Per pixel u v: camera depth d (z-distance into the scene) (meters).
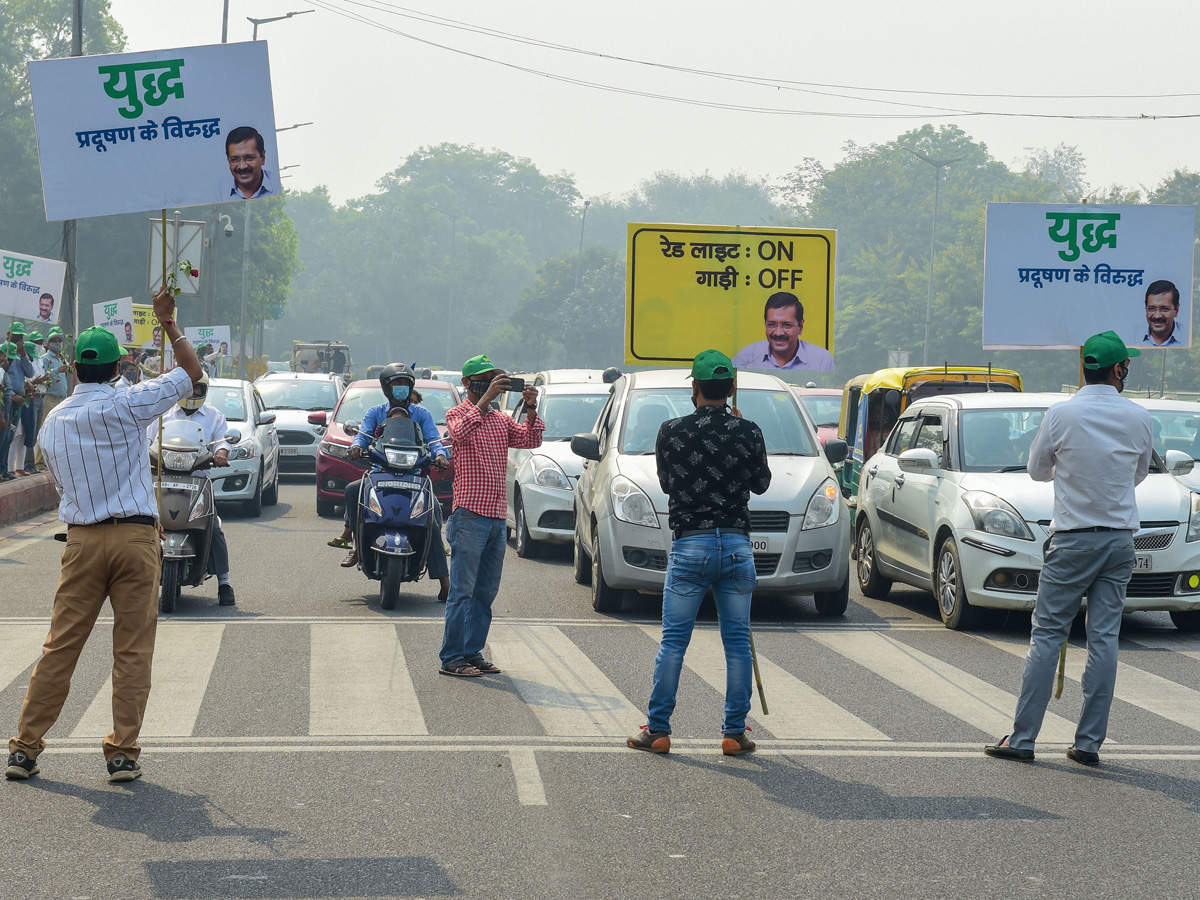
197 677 8.60
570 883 5.05
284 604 11.62
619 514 11.35
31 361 19.97
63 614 6.36
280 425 25.77
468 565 8.78
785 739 7.33
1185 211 15.63
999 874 5.21
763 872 5.20
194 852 5.34
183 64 9.05
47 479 19.77
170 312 6.54
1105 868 5.30
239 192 9.12
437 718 7.62
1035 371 84.75
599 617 11.39
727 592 7.08
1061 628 7.02
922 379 16.97
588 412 16.44
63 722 7.36
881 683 8.85
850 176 116.56
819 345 12.23
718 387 7.17
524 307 113.69
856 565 15.40
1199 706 8.34
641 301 12.16
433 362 171.25
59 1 78.50
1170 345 15.73
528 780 6.42
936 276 90.62
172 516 10.86
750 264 12.17
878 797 6.25
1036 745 7.31
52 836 5.51
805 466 11.81
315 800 6.05
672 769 6.68
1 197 76.75
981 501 10.97
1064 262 15.68
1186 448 13.16
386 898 4.87
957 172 120.62
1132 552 7.00
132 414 6.37
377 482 11.46
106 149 9.05
